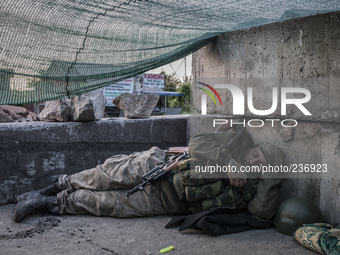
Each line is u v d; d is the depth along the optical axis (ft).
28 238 8.27
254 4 7.57
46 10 6.72
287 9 8.10
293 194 9.60
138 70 10.16
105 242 7.97
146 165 10.09
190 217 8.75
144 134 14.85
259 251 7.38
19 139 11.75
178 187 9.36
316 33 8.61
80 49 7.94
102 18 7.42
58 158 12.55
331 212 8.54
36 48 7.30
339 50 8.13
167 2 7.19
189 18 8.40
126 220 9.65
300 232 7.71
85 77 8.83
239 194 8.98
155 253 7.32
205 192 8.96
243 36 10.62
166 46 9.51
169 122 15.65
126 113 15.28
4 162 11.56
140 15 7.68
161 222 9.44
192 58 13.08
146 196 9.82
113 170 10.12
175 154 10.96
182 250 7.47
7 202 11.68
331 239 7.20
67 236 8.37
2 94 7.65
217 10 7.98
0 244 7.88
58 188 10.76
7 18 6.57
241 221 8.62
